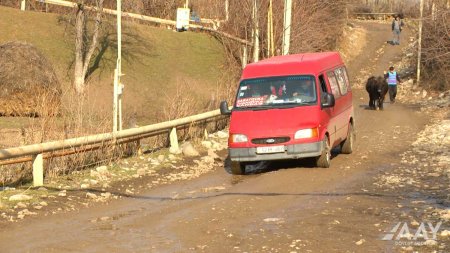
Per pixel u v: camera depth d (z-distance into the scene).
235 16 39.12
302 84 15.69
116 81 17.59
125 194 12.84
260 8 35.66
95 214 10.88
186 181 14.59
